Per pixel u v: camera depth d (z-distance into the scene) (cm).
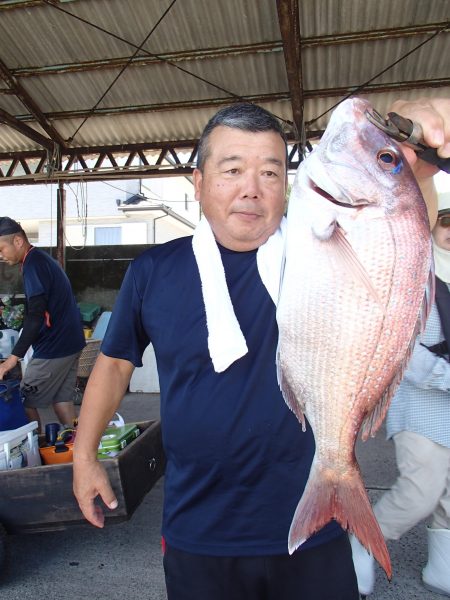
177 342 164
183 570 162
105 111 805
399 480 271
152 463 336
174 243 181
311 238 141
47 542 349
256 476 158
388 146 137
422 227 136
